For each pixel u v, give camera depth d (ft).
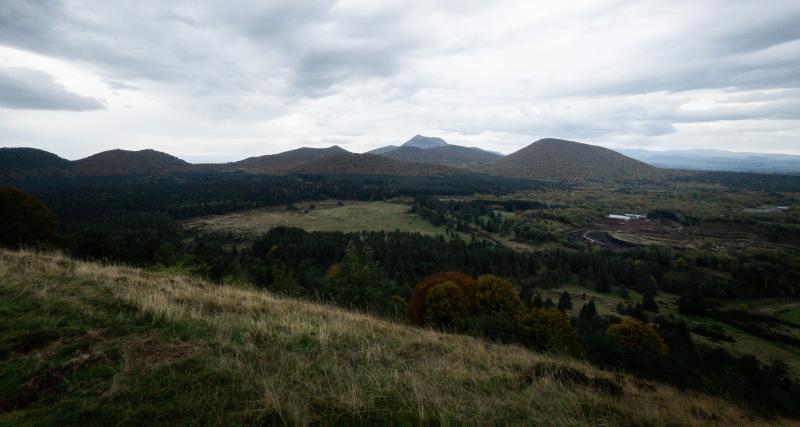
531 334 61.16
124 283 24.39
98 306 18.53
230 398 12.18
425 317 69.77
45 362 12.85
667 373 51.01
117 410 10.88
